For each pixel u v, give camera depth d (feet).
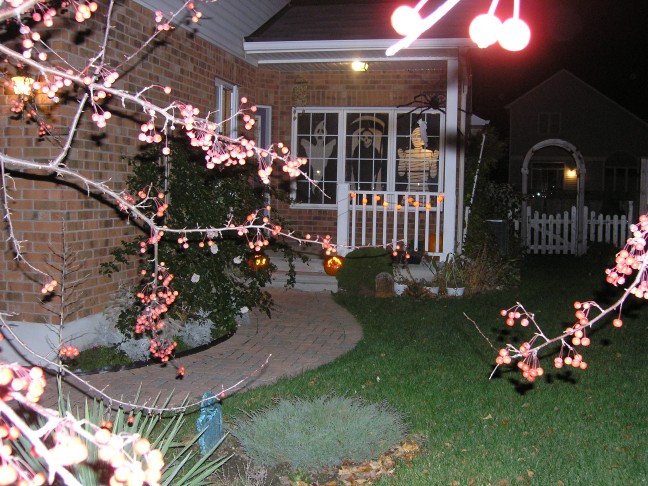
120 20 26.61
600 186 111.96
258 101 43.34
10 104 23.35
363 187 44.65
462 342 26.91
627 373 23.12
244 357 25.16
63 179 23.61
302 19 41.96
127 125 27.12
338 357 25.13
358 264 36.32
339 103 44.16
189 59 32.81
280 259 39.81
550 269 47.03
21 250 23.82
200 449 16.52
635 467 16.12
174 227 26.86
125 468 5.79
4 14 10.07
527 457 16.65
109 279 26.30
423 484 15.35
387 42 36.04
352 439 16.51
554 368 23.67
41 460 10.54
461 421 18.93
